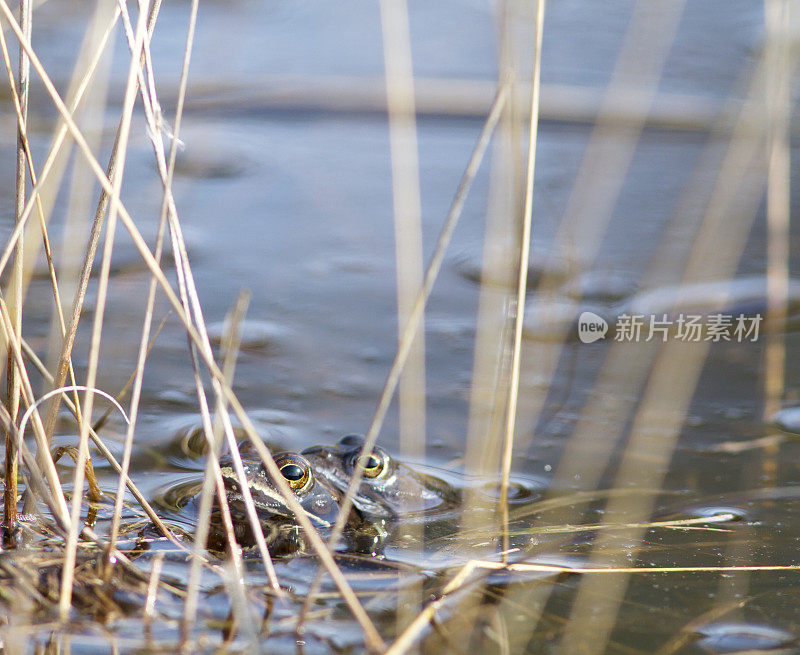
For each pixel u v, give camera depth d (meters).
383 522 7.62
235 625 5.96
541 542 7.28
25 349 7.16
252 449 7.86
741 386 10.02
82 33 19.45
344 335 11.11
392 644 5.77
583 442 9.02
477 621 6.13
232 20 21.23
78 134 5.88
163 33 19.98
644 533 7.43
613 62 18.98
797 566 6.89
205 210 14.15
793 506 7.86
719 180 13.67
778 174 11.04
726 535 7.38
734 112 16.23
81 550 6.70
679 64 18.73
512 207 10.09
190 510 7.60
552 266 12.47
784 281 11.24
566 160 15.54
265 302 11.73
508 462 7.77
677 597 6.47
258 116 17.48
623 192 14.66
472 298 12.09
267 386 9.93
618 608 6.31
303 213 14.23
